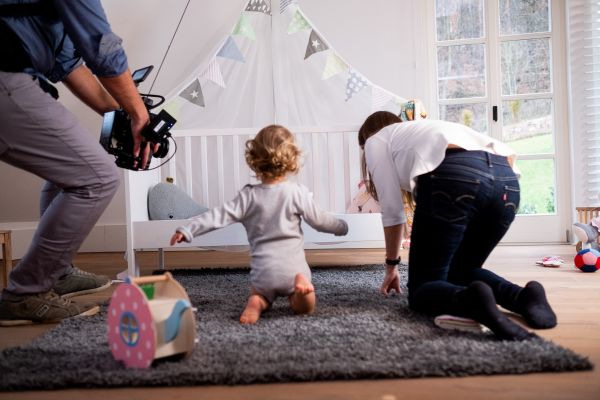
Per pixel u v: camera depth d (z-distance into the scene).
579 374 1.00
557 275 2.16
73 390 1.00
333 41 3.53
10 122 1.38
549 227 3.42
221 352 1.13
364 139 1.68
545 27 3.46
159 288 1.18
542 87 3.46
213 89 3.31
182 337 1.10
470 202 1.33
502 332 1.16
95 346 1.24
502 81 3.50
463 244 1.49
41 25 1.41
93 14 1.37
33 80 1.43
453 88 3.53
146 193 2.57
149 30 3.62
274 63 3.31
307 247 3.51
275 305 1.63
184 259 3.12
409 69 3.50
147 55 3.62
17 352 1.20
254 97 3.35
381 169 1.51
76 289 1.94
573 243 3.36
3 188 3.69
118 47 1.42
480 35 3.50
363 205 2.91
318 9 3.54
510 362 1.03
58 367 1.09
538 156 3.45
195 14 3.60
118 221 3.64
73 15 1.36
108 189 1.53
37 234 1.51
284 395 0.94
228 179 3.37
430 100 3.51
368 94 3.30
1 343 1.37
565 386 0.95
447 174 1.33
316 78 3.32
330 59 3.04
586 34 3.35
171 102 3.05
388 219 1.55
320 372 1.00
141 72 1.71
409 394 0.93
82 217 1.50
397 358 1.07
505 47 3.49
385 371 1.00
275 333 1.28
